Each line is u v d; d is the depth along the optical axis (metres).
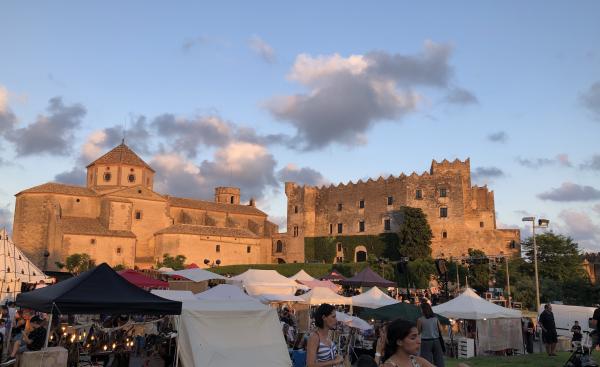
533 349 30.53
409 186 97.88
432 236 94.44
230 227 107.81
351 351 21.50
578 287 73.38
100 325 23.80
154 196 98.19
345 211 104.94
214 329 14.91
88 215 94.25
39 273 35.59
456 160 96.25
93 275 15.19
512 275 75.75
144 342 22.78
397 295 58.69
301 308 36.50
